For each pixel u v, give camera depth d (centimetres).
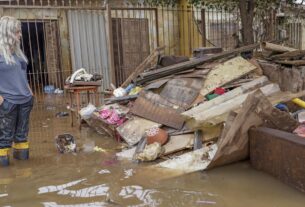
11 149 627
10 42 523
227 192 436
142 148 562
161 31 1379
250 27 1007
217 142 538
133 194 434
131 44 1300
